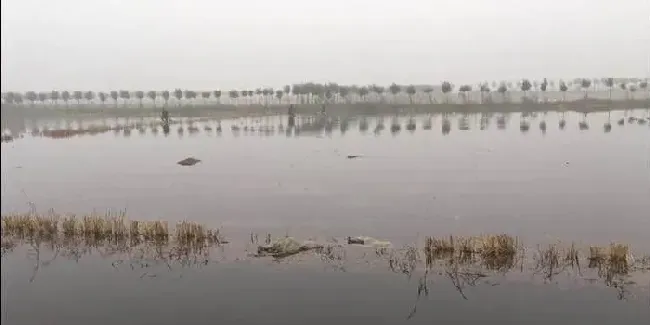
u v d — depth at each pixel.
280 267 17.28
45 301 14.97
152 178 36.69
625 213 23.89
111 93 150.25
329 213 25.06
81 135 71.56
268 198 28.91
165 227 20.92
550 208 25.17
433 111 110.31
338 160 42.56
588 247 18.41
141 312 14.27
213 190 31.69
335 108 120.06
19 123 95.81
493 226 22.08
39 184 35.56
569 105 113.38
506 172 35.34
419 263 17.28
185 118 105.75
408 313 13.77
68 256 18.92
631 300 14.10
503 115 95.50
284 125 82.06
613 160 38.97
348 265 17.30
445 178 33.66
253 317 13.77
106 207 27.88
